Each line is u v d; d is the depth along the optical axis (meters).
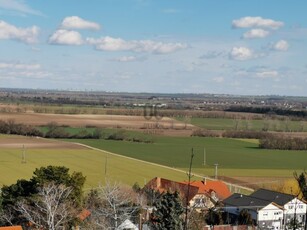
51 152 158.50
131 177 120.75
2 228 55.31
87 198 74.88
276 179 125.31
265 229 73.56
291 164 151.00
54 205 55.78
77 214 61.69
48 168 69.69
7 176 114.56
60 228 56.19
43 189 57.28
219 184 99.19
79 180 70.81
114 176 121.00
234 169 140.50
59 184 66.06
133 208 57.94
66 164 137.12
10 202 66.25
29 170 124.12
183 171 134.25
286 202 81.69
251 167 144.25
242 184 118.75
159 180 97.56
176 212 54.28
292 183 103.81
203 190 89.56
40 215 56.03
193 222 51.12
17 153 152.75
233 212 84.44
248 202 85.31
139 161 148.88
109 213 51.28
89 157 152.38
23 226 62.41
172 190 81.44
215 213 76.50
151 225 59.19
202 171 136.12
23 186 67.38
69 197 67.00
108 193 57.69
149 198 83.50
